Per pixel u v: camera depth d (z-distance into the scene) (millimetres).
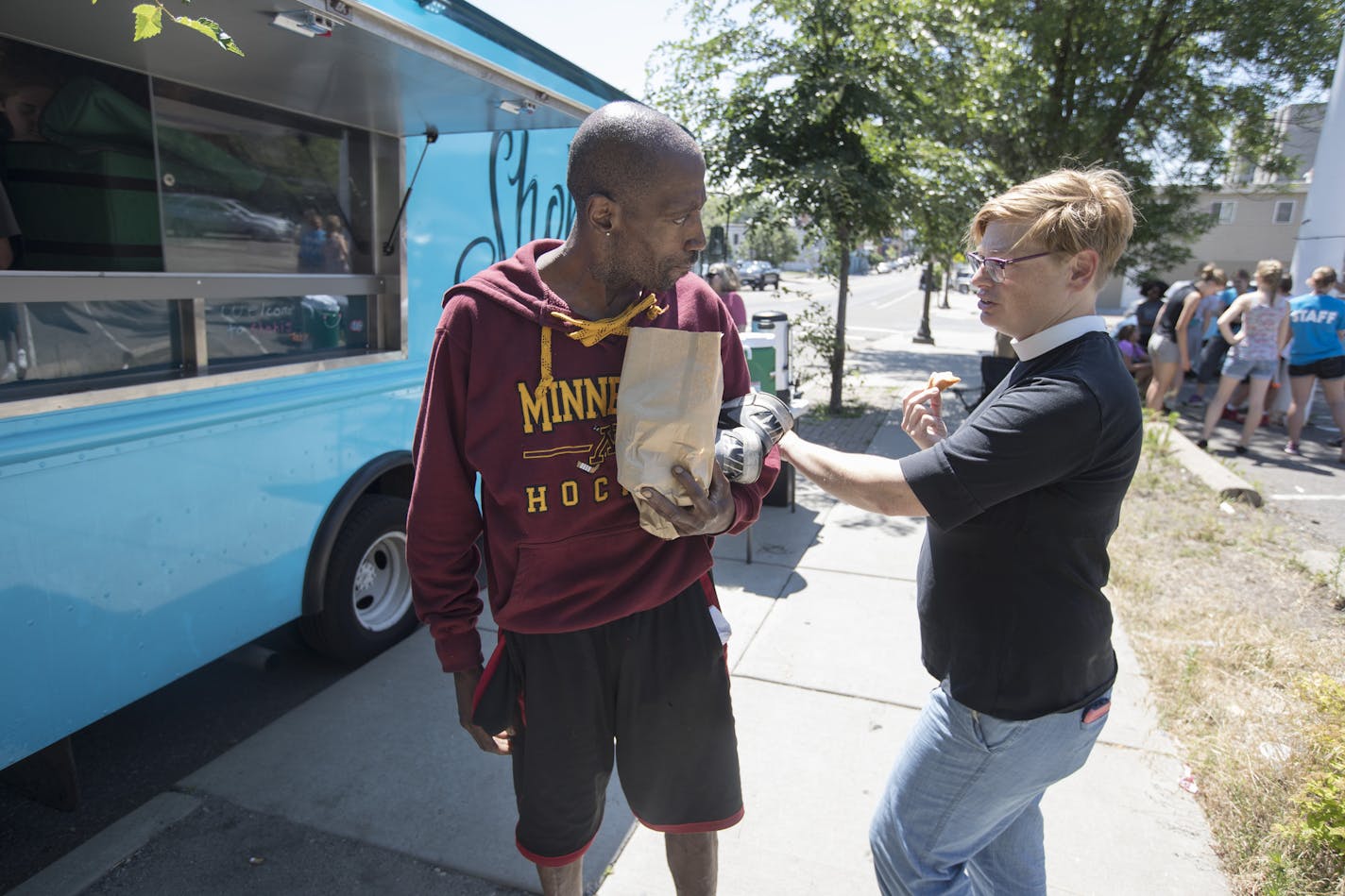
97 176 2432
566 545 1555
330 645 3473
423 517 1580
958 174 7895
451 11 2898
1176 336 9109
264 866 2439
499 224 4070
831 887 2398
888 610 4203
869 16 7871
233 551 2828
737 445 1521
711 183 8617
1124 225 1529
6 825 2715
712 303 1675
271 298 3002
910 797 1699
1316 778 2473
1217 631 3934
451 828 2615
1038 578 1527
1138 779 2871
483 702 1661
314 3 2027
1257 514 6012
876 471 1570
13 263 2246
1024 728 1564
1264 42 9328
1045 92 9383
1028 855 1867
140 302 2520
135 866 2424
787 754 3020
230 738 3225
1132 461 1507
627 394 1403
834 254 9461
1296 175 11148
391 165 3398
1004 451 1448
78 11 2006
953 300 41438
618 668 1652
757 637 3902
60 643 2289
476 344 1475
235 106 2840
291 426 3018
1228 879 2432
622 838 2588
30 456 2158
